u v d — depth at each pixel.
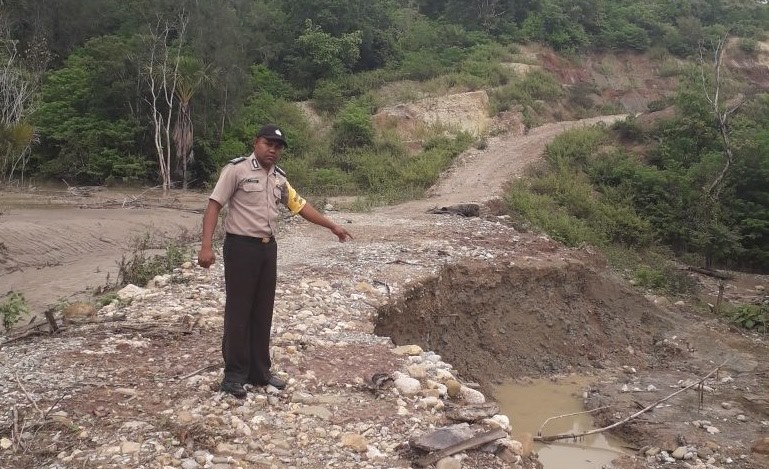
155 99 28.53
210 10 32.06
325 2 40.34
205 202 24.69
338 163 29.70
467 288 10.82
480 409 5.19
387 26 43.59
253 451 4.35
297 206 5.28
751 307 13.20
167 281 9.08
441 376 5.93
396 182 26.42
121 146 29.97
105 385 5.16
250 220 4.95
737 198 21.00
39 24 35.09
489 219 17.77
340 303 8.46
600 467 7.21
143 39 30.08
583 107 41.66
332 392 5.38
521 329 10.93
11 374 5.32
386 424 4.88
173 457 4.12
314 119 35.25
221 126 31.30
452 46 44.03
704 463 7.16
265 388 5.26
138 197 25.00
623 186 22.47
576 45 47.69
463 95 35.94
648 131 27.05
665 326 12.34
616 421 8.40
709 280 17.36
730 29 50.91
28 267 13.73
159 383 5.25
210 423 4.55
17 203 22.41
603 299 12.33
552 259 12.33
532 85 39.75
